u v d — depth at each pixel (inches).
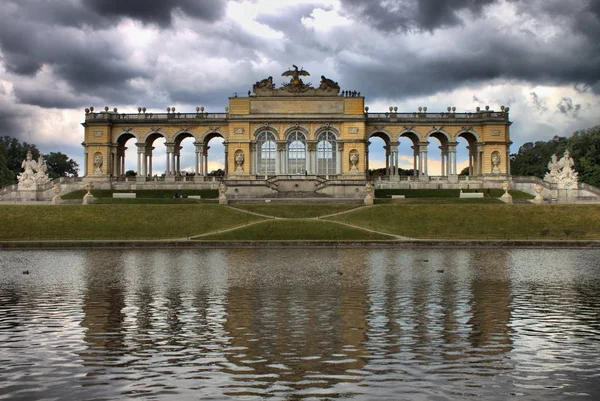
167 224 3078.2
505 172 4827.8
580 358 936.3
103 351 977.5
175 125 4923.7
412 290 1504.7
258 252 2402.8
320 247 2600.9
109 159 4889.3
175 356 946.7
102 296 1438.2
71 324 1159.6
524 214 3132.4
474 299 1387.8
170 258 2194.9
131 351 975.6
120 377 850.8
